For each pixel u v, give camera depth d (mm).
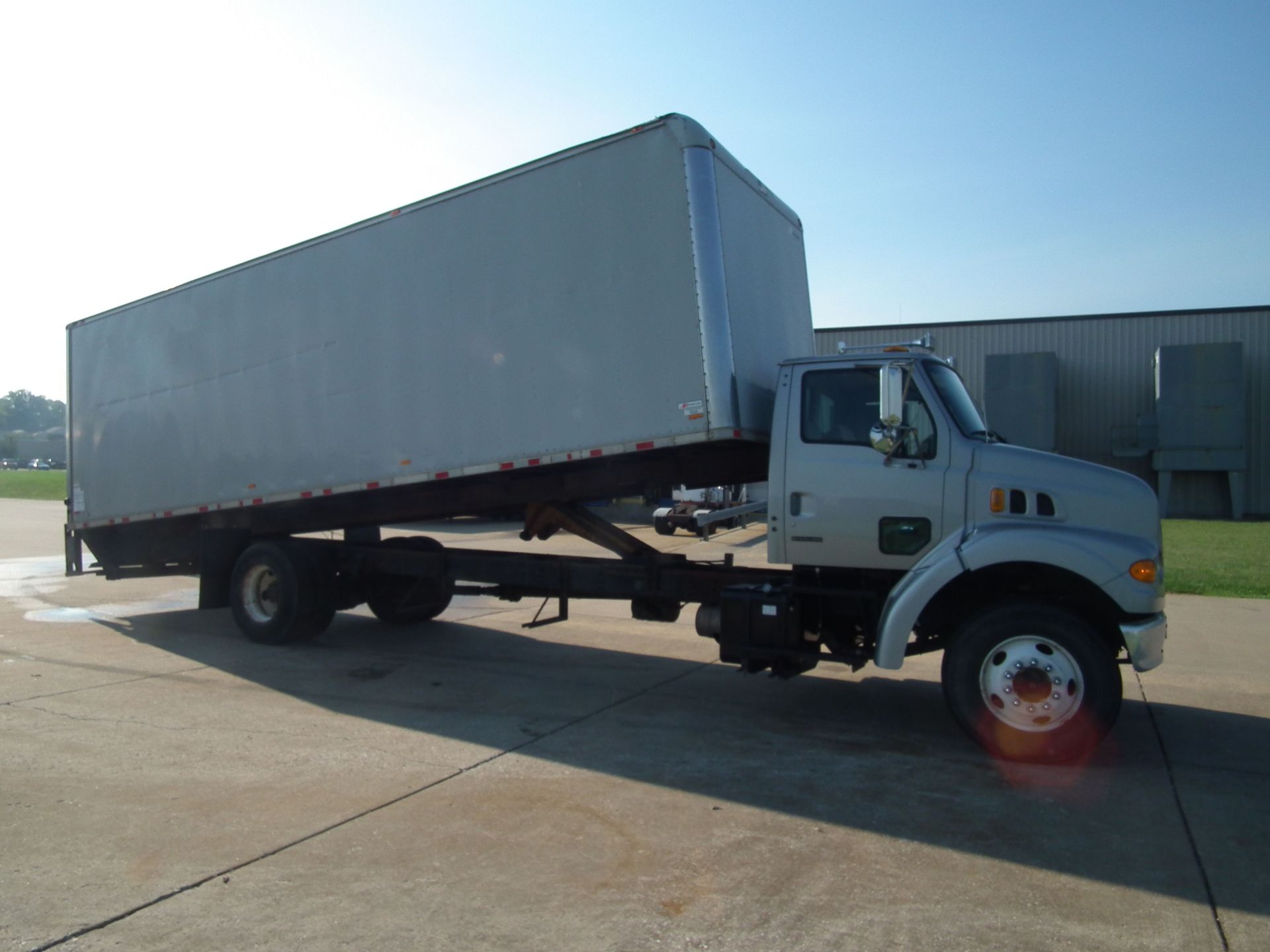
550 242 7145
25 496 49156
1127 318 36688
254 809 4770
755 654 6438
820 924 3580
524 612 11734
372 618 11234
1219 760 5680
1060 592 6000
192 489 9906
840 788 5137
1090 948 3414
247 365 9320
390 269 8164
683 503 17859
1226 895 3846
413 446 7977
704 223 6395
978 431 6289
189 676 7902
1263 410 35812
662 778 5289
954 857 4223
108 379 10945
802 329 8078
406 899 3779
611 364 6801
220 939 3465
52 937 3473
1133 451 36000
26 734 6109
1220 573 15508
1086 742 5414
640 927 3555
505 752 5770
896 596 5797
